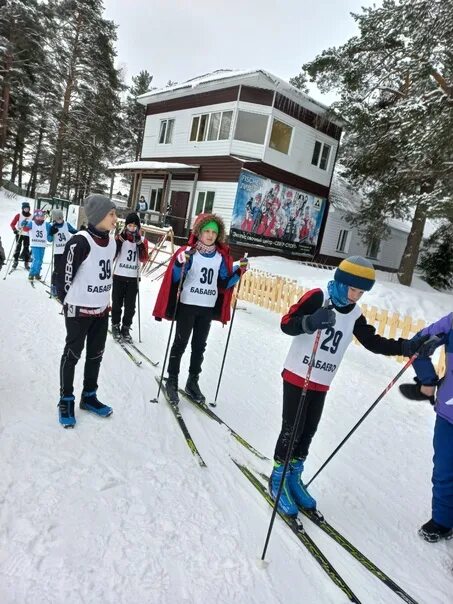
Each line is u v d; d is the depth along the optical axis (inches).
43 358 183.2
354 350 306.2
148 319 297.1
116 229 240.1
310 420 113.4
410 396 109.5
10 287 335.3
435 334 112.8
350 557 100.9
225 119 775.7
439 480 111.7
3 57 1069.8
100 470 112.0
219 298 170.9
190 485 114.1
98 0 1170.6
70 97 1220.5
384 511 122.9
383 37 620.7
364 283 100.6
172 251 548.4
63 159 1427.2
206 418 157.5
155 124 944.9
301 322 97.9
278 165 785.6
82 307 132.4
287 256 853.2
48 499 97.0
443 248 1002.7
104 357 203.8
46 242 374.3
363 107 681.0
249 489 118.6
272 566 92.1
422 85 565.6
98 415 143.3
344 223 956.6
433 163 524.7
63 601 72.9
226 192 763.4
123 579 80.1
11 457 109.6
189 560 88.4
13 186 1323.8
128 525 94.5
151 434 137.6
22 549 82.0
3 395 143.0
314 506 113.5
